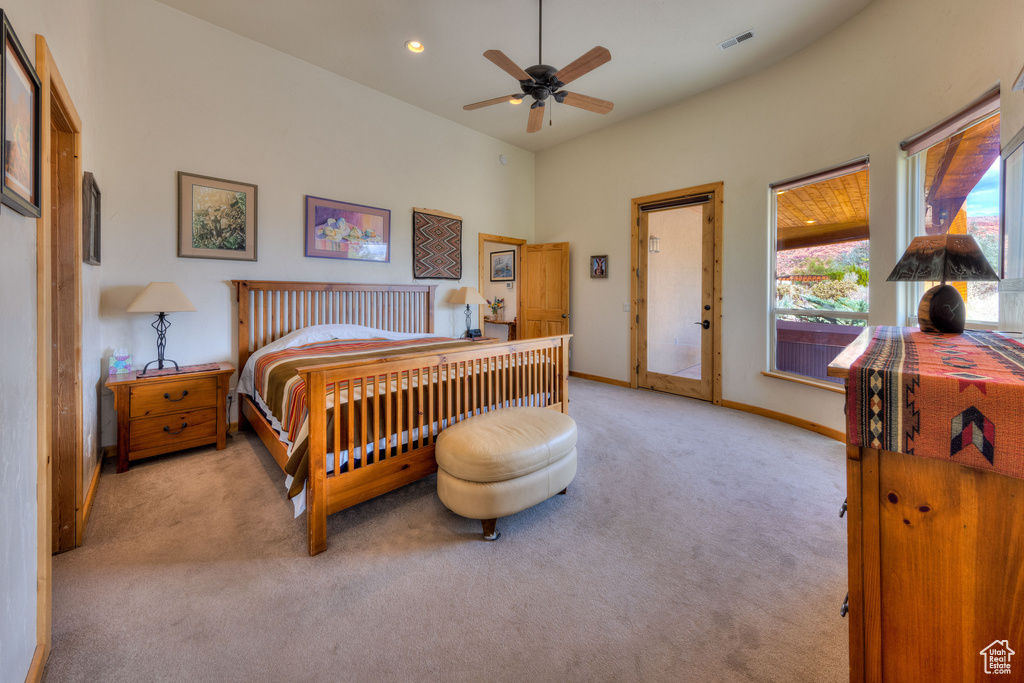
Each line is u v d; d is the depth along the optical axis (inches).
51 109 63.1
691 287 172.7
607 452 114.4
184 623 54.0
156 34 114.9
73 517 69.7
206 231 125.0
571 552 69.8
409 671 47.4
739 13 115.1
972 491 27.5
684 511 82.9
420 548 71.0
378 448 77.5
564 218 221.9
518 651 50.1
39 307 46.7
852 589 32.1
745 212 152.6
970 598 27.8
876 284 110.8
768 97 143.0
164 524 77.5
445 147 190.4
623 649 50.3
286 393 89.1
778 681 45.9
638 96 166.6
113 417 110.0
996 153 80.2
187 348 123.3
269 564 66.3
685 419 145.6
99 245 99.0
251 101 132.6
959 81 85.7
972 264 57.3
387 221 169.0
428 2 111.9
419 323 181.6
